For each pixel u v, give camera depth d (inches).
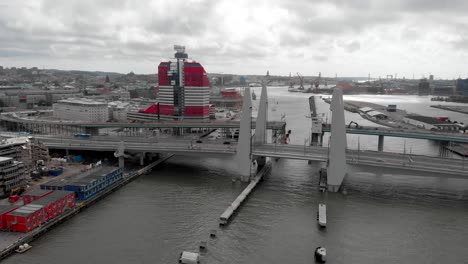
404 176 7145.7
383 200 5728.3
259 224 4758.9
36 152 7135.8
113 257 3843.5
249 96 6555.1
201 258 3858.3
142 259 3818.9
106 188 5935.0
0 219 4220.0
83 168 7081.7
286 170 7652.6
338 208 5359.3
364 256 3971.5
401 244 4254.4
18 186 5590.6
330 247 4158.5
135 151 7583.7
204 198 5733.3
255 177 6756.9
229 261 3818.9
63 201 4859.7
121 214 5022.1
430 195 5989.2
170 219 4864.7
